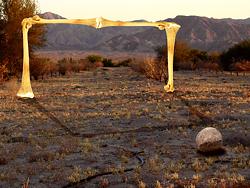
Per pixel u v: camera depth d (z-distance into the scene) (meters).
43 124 15.66
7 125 15.51
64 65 55.38
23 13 36.19
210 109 18.59
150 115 17.12
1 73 33.59
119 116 17.16
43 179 9.09
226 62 58.62
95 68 71.75
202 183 8.63
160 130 14.33
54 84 35.41
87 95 25.50
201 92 25.73
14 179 9.12
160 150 11.45
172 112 18.00
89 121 16.14
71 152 11.41
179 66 60.12
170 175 9.04
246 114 17.11
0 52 36.47
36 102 21.84
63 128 14.85
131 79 41.12
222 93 25.14
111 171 9.53
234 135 12.95
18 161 10.59
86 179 8.98
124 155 10.95
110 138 13.19
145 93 25.80
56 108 19.73
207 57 69.81
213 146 10.84
